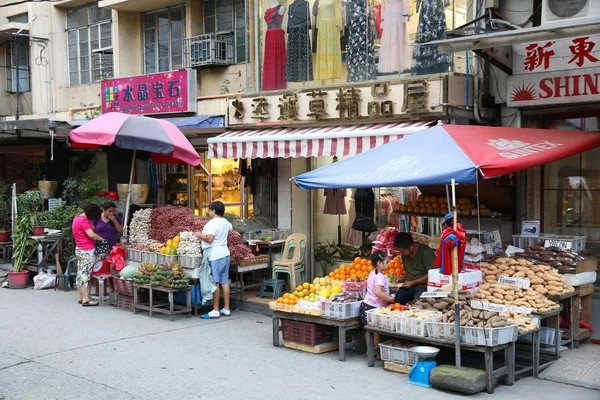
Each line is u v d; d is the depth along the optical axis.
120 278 10.61
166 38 15.28
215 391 6.68
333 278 8.94
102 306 10.92
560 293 7.62
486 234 8.70
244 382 6.96
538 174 9.24
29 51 18.09
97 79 16.70
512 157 6.96
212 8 14.35
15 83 18.42
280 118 11.24
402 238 8.24
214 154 11.41
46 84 17.66
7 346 8.38
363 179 7.34
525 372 7.26
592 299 8.59
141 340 8.70
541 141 7.86
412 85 9.47
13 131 14.21
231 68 13.85
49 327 9.40
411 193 11.09
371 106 9.95
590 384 6.80
